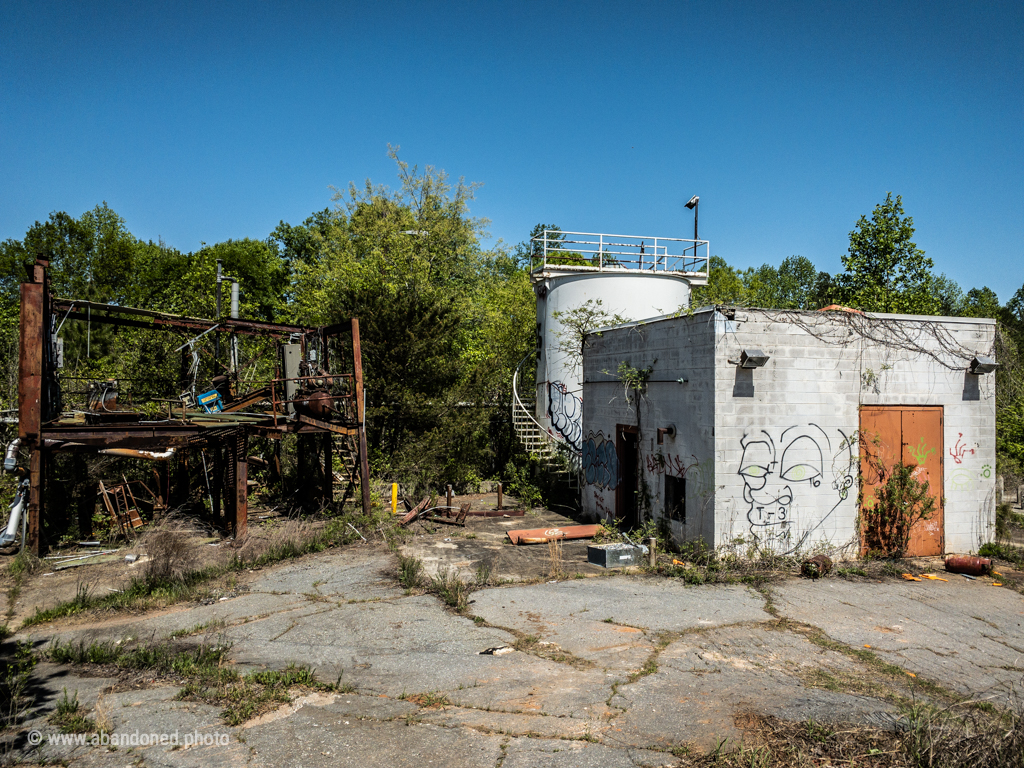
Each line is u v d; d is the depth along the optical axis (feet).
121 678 20.62
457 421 68.74
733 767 14.07
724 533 35.81
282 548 39.42
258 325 58.49
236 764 14.61
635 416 45.55
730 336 35.81
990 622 27.27
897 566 35.83
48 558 39.68
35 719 17.13
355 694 19.04
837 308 38.27
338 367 66.49
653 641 24.27
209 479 56.24
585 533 44.93
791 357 36.55
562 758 14.84
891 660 22.67
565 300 70.18
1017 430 51.96
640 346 44.80
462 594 30.35
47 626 27.30
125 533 44.75
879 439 37.76
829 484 37.01
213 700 18.48
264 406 63.41
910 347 38.34
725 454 35.76
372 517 46.85
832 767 14.02
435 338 69.31
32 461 39.75
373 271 88.94
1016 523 44.75
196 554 39.14
